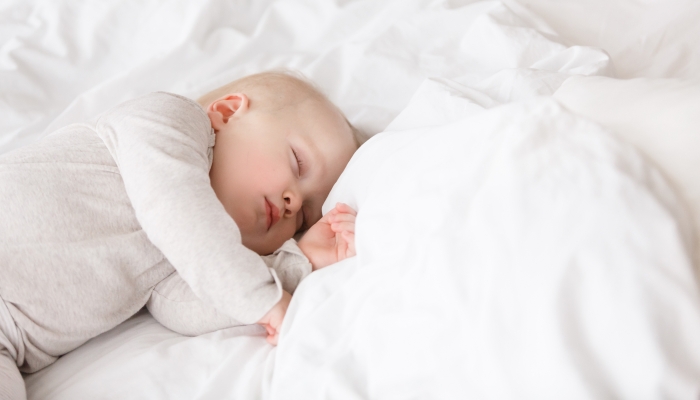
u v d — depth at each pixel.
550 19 1.68
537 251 0.61
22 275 0.91
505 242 0.64
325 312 0.81
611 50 1.60
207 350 0.91
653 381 0.51
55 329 0.93
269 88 1.30
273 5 1.76
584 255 0.59
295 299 0.91
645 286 0.55
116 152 1.05
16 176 0.99
